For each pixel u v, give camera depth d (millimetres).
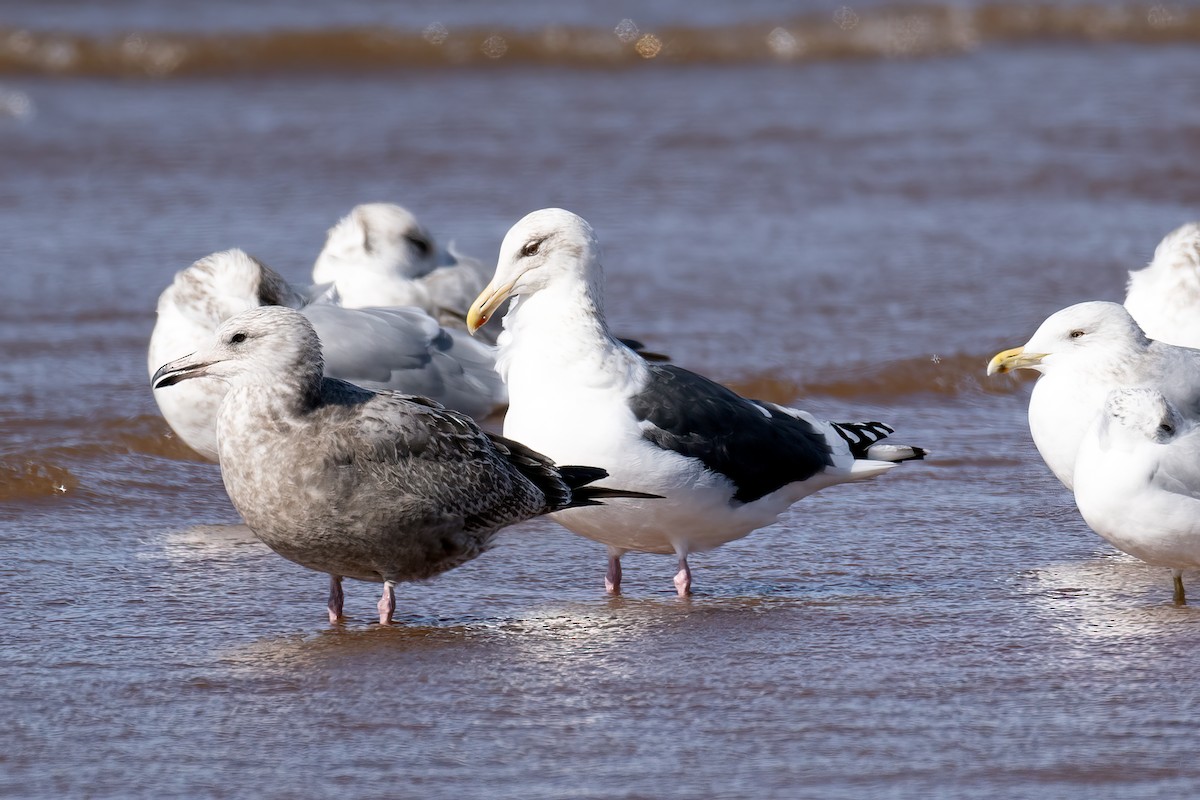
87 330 18578
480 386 14742
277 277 14594
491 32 35375
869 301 19891
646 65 35281
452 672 9898
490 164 26500
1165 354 12383
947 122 29531
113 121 29094
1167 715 9172
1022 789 8281
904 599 11336
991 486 14203
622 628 10734
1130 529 10836
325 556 10539
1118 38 37844
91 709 9281
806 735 8930
